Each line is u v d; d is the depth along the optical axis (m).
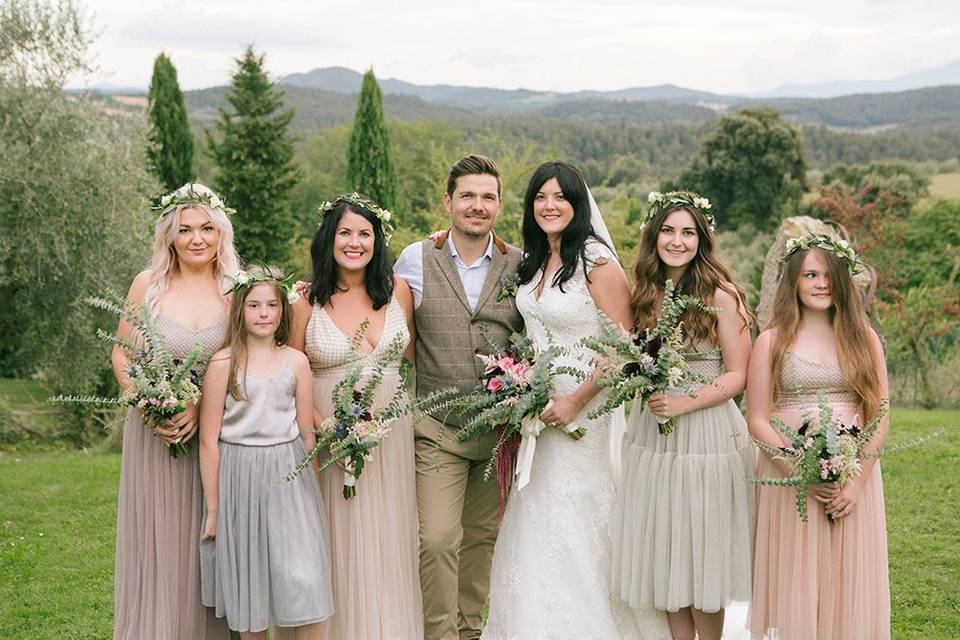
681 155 39.44
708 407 3.86
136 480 3.86
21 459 11.20
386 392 4.05
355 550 3.98
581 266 4.12
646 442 3.95
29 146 13.49
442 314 4.30
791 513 3.72
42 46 13.79
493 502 4.54
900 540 5.92
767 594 3.80
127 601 3.89
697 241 3.89
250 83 28.39
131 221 14.24
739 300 3.91
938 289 15.62
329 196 38.88
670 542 3.85
